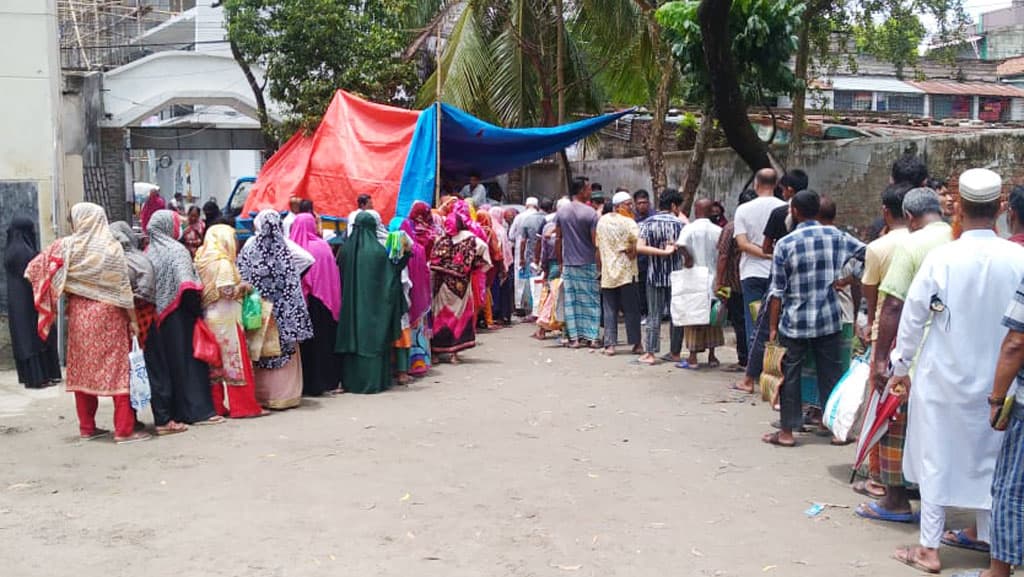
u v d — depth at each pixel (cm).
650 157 1559
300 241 920
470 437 769
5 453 737
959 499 489
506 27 1842
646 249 1082
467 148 1454
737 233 923
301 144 1375
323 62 1958
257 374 873
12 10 1096
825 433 774
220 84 2534
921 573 492
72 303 766
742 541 538
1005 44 3681
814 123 1766
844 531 554
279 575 490
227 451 731
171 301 795
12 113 1102
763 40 1243
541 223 1480
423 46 2066
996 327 481
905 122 1859
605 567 500
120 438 766
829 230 712
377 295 945
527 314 1578
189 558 514
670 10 1295
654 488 634
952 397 485
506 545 531
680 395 924
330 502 606
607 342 1161
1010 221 494
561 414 850
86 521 575
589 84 1992
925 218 568
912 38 1748
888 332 544
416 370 1037
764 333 902
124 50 3284
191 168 3909
